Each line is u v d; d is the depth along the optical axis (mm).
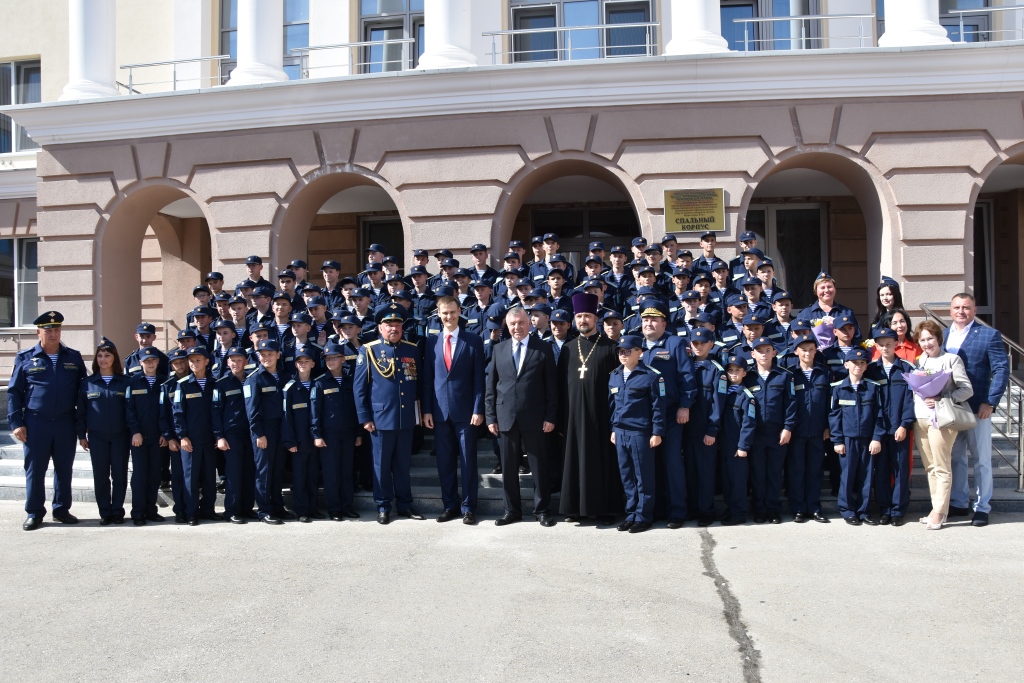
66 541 7520
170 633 4977
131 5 15711
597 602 5395
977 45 10672
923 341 7625
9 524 8328
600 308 9070
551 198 14539
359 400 8047
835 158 11328
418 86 11469
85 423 8383
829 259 14156
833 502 8109
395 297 8961
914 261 11008
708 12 11359
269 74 12195
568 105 11344
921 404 7406
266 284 10461
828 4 12820
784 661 4391
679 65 11000
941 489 7402
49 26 16547
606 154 11359
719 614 5129
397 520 8133
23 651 4742
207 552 6945
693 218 11211
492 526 7781
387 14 13938
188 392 8258
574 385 7727
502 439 7840
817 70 10945
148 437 8383
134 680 4305
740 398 7668
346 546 7051
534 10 13336
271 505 8234
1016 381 8039
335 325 8742
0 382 14344
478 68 11219
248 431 8398
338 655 4566
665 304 8664
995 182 13125
